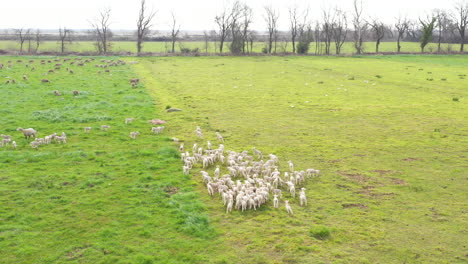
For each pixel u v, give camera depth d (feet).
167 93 153.69
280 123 109.60
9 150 80.28
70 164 73.61
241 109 127.03
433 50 413.59
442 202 59.26
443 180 67.97
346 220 53.57
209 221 52.65
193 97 146.10
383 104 134.62
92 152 80.53
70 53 311.88
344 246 47.14
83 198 59.21
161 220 52.90
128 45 462.60
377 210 56.54
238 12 385.09
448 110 124.36
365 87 170.19
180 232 49.98
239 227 51.55
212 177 68.64
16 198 58.59
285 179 67.46
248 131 101.04
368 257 44.86
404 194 62.18
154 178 67.67
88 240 47.73
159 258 44.27
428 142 90.94
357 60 304.91
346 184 66.44
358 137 95.81
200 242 47.75
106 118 109.09
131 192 61.77
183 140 92.07
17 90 146.10
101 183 65.05
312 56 339.98
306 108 128.88
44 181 65.16
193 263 43.42
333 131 101.50
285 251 45.93
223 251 45.93
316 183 66.95
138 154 80.38
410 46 461.37
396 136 96.37
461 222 52.90
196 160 76.95
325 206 57.98
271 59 312.50
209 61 290.76
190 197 60.23
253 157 80.43
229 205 55.57
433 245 47.37
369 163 77.15
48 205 56.54
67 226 50.90
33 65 227.61
